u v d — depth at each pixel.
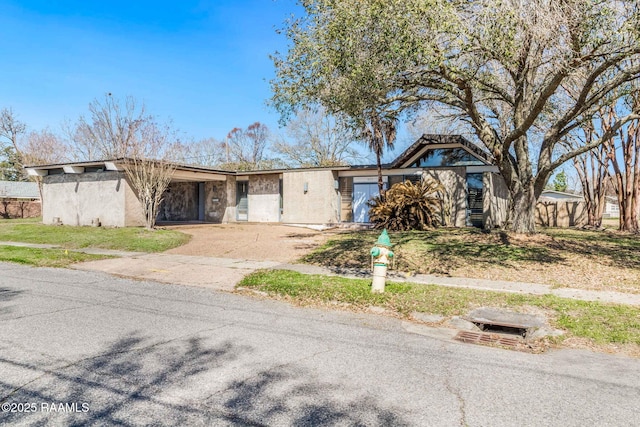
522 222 13.40
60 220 19.91
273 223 22.38
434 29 7.52
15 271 9.45
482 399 3.39
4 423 2.87
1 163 44.16
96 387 3.49
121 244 13.43
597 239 13.40
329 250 11.98
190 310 6.21
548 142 12.26
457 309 6.19
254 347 4.58
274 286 7.60
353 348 4.63
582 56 8.28
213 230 18.14
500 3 7.32
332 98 9.85
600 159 19.89
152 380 3.65
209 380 3.67
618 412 3.19
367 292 7.03
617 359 4.42
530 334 5.28
